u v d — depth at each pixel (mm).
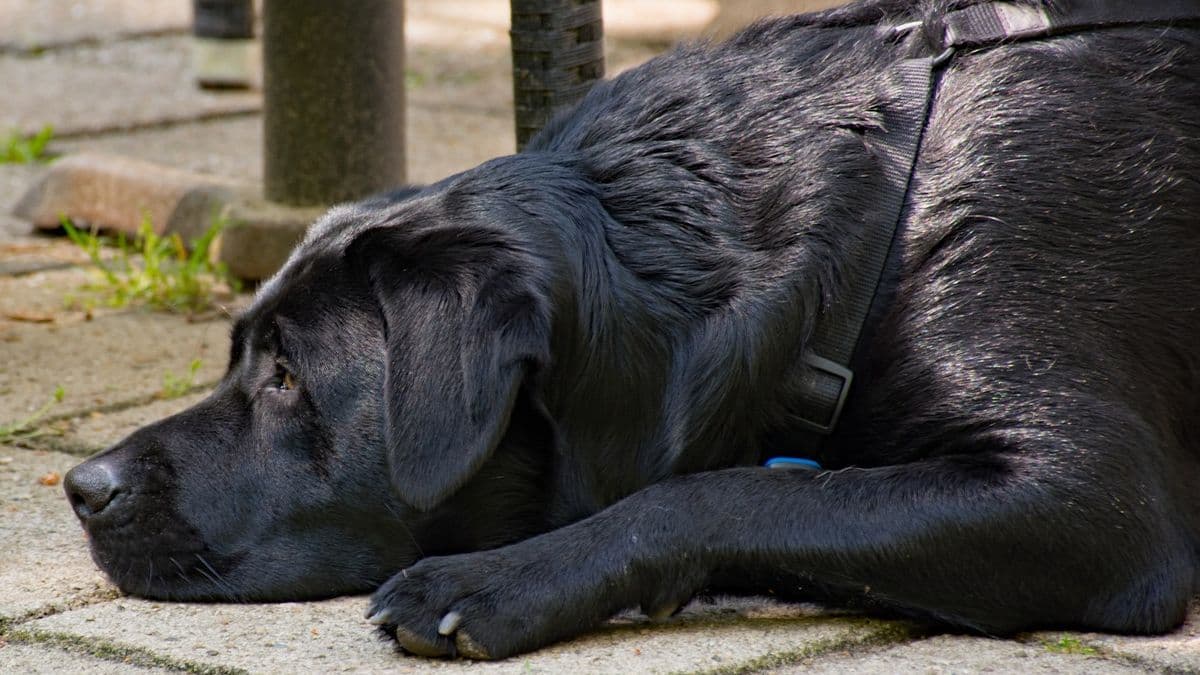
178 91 15617
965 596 5289
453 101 15531
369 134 9797
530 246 5277
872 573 5234
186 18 19297
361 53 9672
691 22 17938
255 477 5570
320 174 9805
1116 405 5379
